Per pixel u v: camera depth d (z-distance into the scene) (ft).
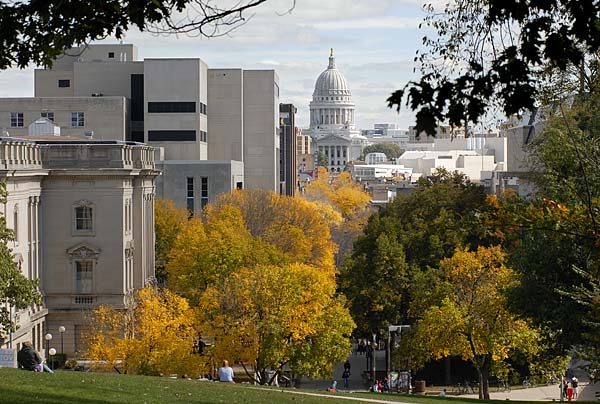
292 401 361.71
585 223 304.91
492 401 449.89
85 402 294.46
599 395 453.99
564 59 184.24
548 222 304.91
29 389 309.63
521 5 183.11
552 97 378.53
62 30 233.76
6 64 236.63
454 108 179.11
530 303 481.46
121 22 232.53
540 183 529.45
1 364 458.09
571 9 181.37
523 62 180.75
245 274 654.94
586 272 405.59
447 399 449.06
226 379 490.08
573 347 526.16
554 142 406.00
